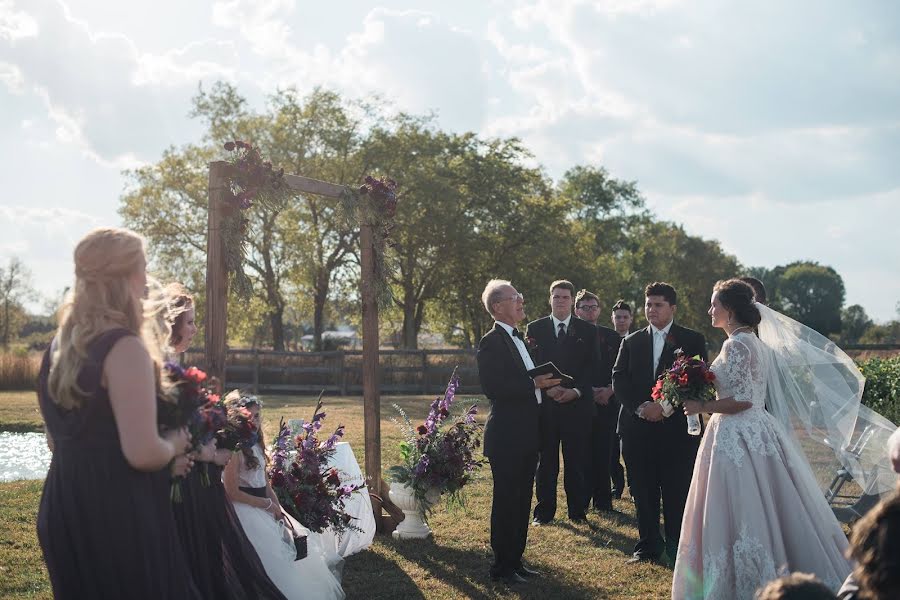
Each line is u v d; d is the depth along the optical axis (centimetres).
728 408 459
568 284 732
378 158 3127
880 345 2161
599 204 5381
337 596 468
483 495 812
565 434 716
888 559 198
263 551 427
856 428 605
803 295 9844
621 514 746
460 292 3322
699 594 450
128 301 271
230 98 2981
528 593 510
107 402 262
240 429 380
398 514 642
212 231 526
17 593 486
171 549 282
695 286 5722
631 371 616
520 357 533
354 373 2453
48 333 5925
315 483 527
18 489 818
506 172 3378
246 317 2942
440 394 2411
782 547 434
